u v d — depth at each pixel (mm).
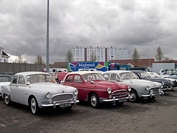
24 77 8469
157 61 64500
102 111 8070
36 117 7156
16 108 8859
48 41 16047
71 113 7742
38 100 7184
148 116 7090
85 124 6148
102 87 8461
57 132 5406
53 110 8305
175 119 6602
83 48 115438
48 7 16062
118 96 8594
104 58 118438
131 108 8656
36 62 55906
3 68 27719
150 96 9953
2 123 6402
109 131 5402
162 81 13039
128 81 10672
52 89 7324
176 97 12242
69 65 31781
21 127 5938
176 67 43250
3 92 10039
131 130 5449
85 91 9156
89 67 31531
